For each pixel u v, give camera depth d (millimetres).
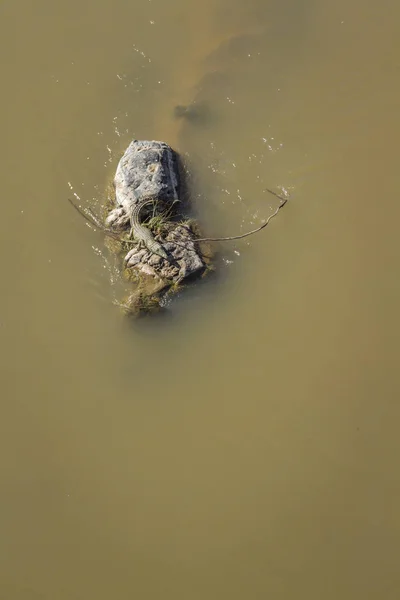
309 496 7664
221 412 8180
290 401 8219
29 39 11703
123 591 7184
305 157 10219
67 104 10922
